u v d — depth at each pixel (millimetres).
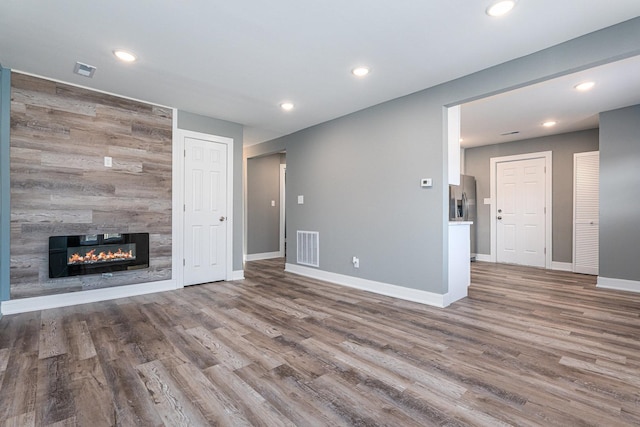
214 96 3600
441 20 2172
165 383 1779
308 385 1770
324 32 2330
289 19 2170
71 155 3258
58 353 2139
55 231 3166
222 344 2303
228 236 4523
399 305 3295
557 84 3262
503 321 2801
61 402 1597
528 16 2117
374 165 3898
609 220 4059
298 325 2697
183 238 4070
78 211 3299
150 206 3785
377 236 3855
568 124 4805
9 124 2922
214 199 4387
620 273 3975
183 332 2529
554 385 1771
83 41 2455
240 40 2441
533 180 5691
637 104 3873
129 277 3637
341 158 4340
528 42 2449
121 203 3572
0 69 2861
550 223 5477
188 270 4129
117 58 2730
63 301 3219
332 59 2738
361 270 4039
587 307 3215
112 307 3193
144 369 1932
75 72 2988
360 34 2355
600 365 1998
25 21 2182
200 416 1499
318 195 4703
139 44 2500
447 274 3312
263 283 4328
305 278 4688
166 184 3920
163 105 3887
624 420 1470
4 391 1686
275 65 2854
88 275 3357
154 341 2346
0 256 2873
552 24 2209
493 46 2512
